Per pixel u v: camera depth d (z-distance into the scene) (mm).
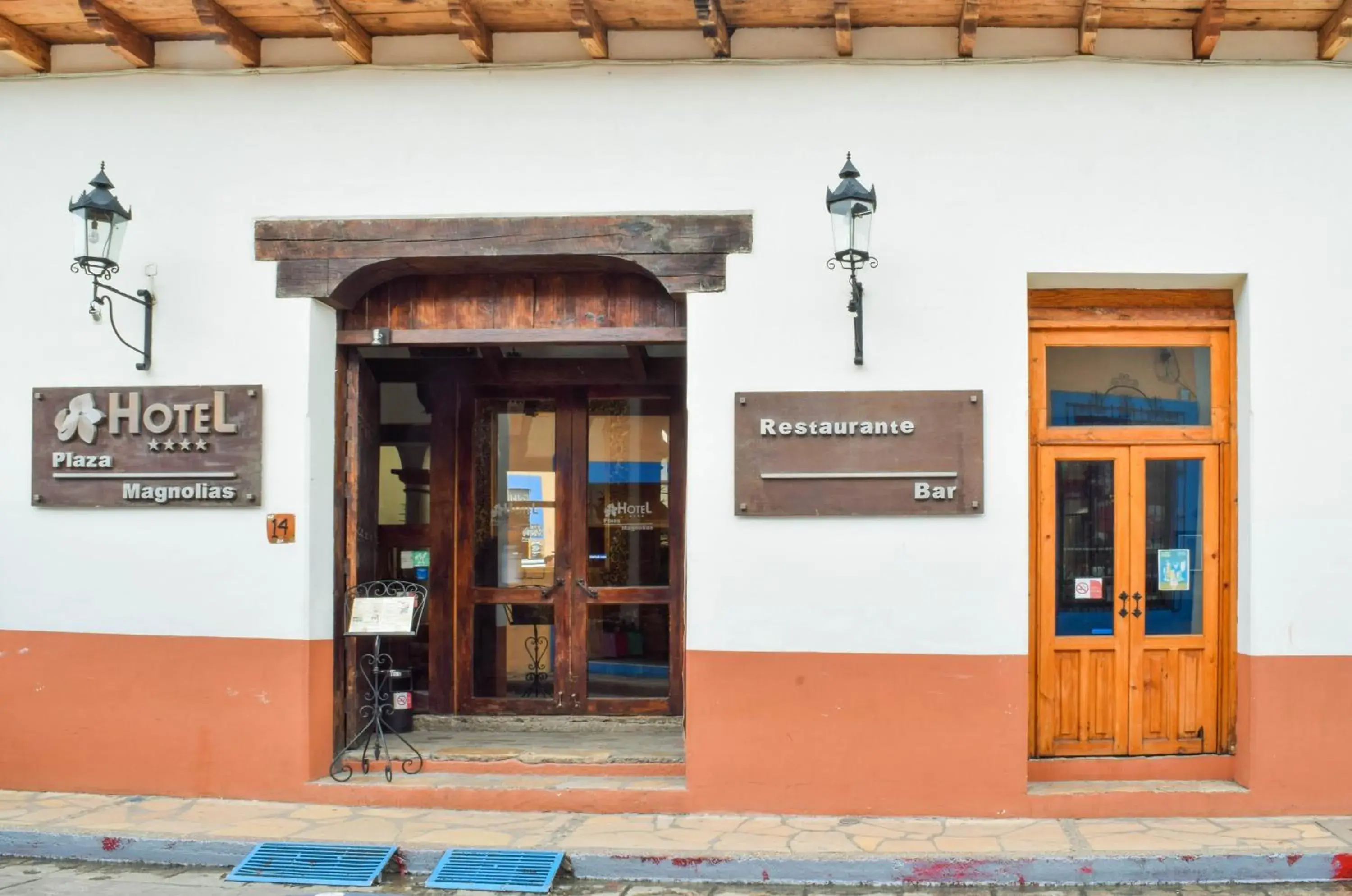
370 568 6688
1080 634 5945
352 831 5441
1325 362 5641
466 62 5938
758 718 5699
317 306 6031
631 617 7016
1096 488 5973
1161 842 5168
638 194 5844
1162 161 5684
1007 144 5715
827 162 5773
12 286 6156
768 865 5008
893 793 5629
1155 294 5926
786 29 5797
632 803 5727
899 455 5668
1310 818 5508
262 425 5961
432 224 5910
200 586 5977
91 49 6148
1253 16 5531
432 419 7160
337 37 5625
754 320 5762
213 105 6055
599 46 5699
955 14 5586
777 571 5703
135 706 6000
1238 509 5805
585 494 7078
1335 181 5664
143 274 6062
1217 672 5906
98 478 6035
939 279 5703
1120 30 5703
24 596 6102
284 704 5898
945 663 5625
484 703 7031
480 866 5047
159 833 5367
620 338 6051
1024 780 5586
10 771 6094
